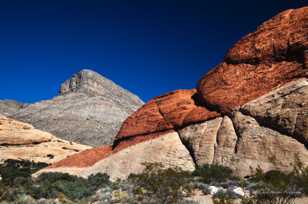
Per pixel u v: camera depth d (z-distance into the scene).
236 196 16.27
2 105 173.62
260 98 31.77
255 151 27.11
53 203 18.70
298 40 32.88
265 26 38.16
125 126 45.84
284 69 32.81
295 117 26.66
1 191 19.72
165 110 42.12
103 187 24.05
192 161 32.69
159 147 36.00
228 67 38.59
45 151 72.25
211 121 35.00
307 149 24.53
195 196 17.44
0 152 67.62
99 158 42.97
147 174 16.58
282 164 24.44
